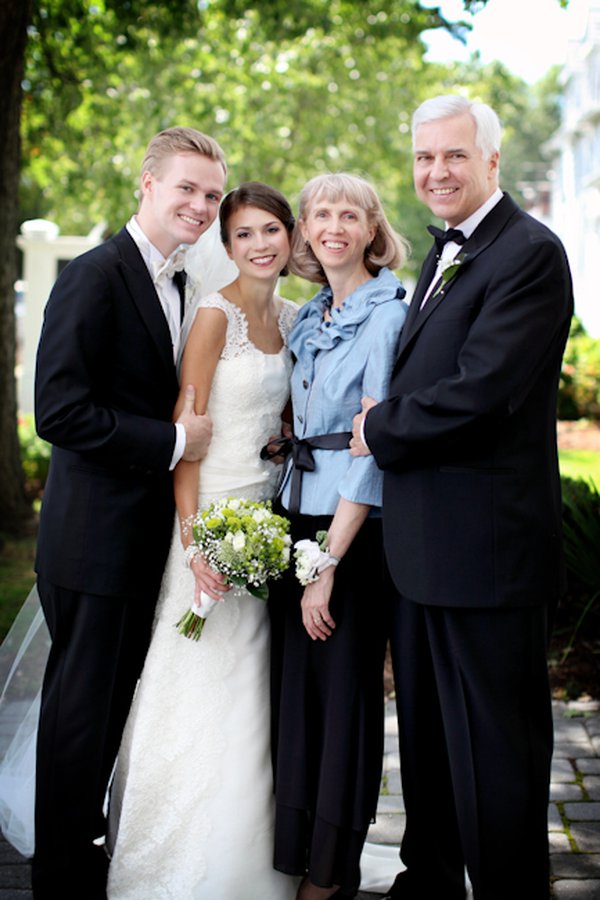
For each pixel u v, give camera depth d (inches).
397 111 557.6
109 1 302.5
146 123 473.4
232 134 506.3
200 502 106.5
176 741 104.0
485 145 96.3
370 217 103.0
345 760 100.3
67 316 99.4
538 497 95.4
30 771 116.3
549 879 103.2
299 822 102.5
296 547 100.0
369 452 97.5
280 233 104.6
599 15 882.8
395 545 97.0
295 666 103.5
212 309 104.9
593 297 850.8
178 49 431.5
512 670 94.8
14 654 121.0
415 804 104.0
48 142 427.2
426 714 102.3
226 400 105.9
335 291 105.2
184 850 103.4
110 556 103.0
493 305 90.4
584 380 490.6
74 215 782.5
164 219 103.0
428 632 97.2
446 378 91.7
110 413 99.9
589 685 167.8
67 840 105.2
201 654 105.3
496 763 94.1
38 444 337.4
